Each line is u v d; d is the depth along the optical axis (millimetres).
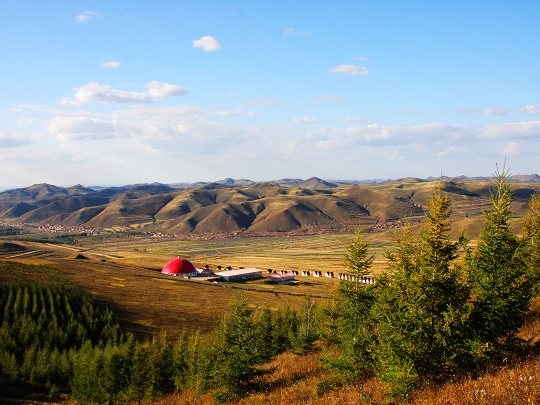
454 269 15828
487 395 11242
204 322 79375
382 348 15930
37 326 61875
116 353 45188
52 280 90188
